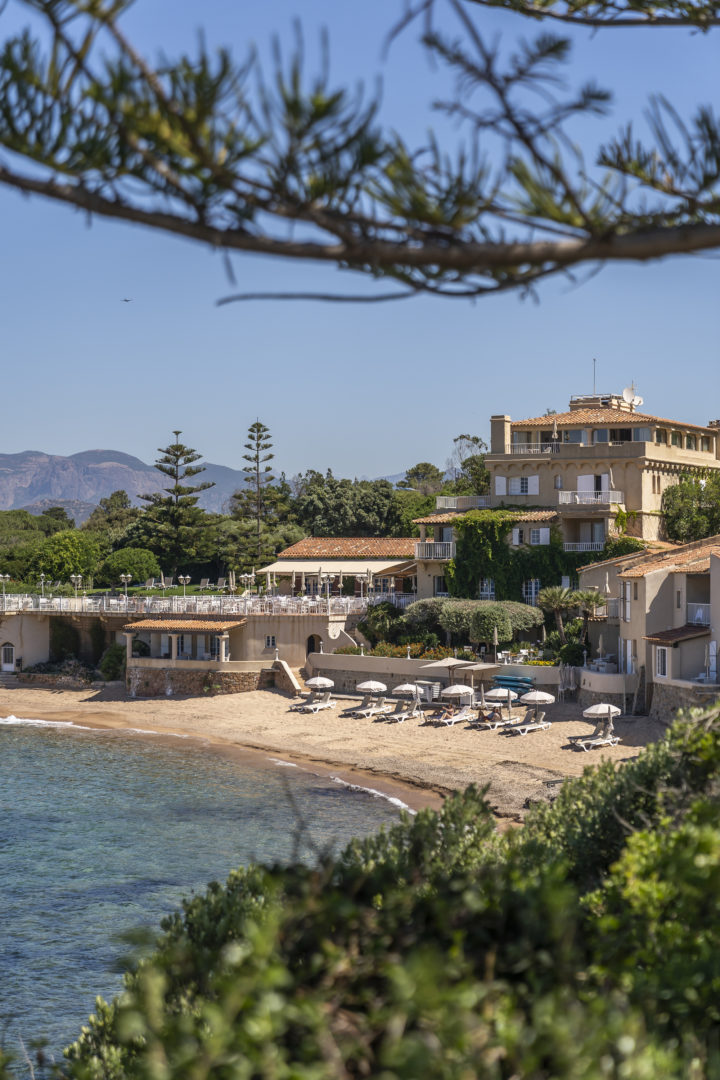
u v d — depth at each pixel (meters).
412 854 13.95
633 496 76.94
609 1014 6.79
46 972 29.38
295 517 134.38
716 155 6.36
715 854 8.77
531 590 75.00
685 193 6.54
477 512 77.69
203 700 74.00
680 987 8.05
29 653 87.19
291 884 8.95
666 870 9.40
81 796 50.75
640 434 81.38
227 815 46.59
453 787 48.97
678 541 79.31
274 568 89.12
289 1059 7.00
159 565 121.12
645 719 55.62
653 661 56.22
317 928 8.16
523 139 6.04
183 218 6.22
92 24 5.68
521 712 60.56
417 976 6.33
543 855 14.26
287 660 75.75
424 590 79.44
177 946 12.47
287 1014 6.59
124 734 67.06
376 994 7.59
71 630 88.00
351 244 6.25
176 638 77.12
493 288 6.52
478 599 76.31
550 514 74.88
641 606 57.59
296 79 5.54
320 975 7.89
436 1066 6.04
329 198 6.09
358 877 11.50
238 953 7.36
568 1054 6.12
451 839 14.34
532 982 7.23
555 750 53.12
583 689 60.00
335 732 62.56
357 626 76.06
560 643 67.31
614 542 73.00
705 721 14.06
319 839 42.16
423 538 82.44
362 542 92.69
